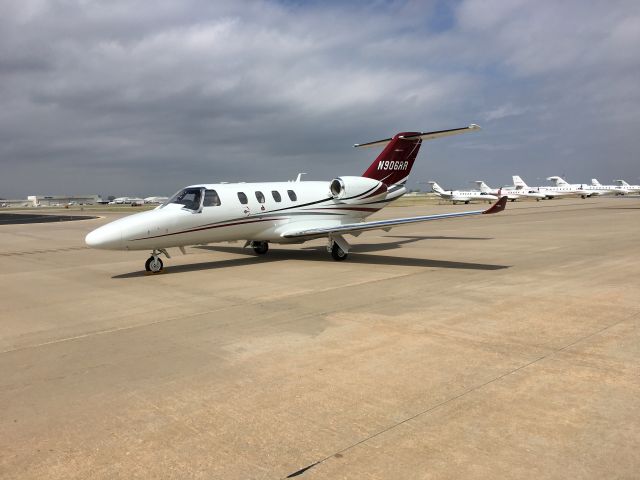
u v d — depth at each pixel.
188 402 4.48
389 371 5.09
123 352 6.00
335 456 3.50
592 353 5.48
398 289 9.39
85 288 10.60
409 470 3.29
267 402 4.43
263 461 3.46
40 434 3.95
